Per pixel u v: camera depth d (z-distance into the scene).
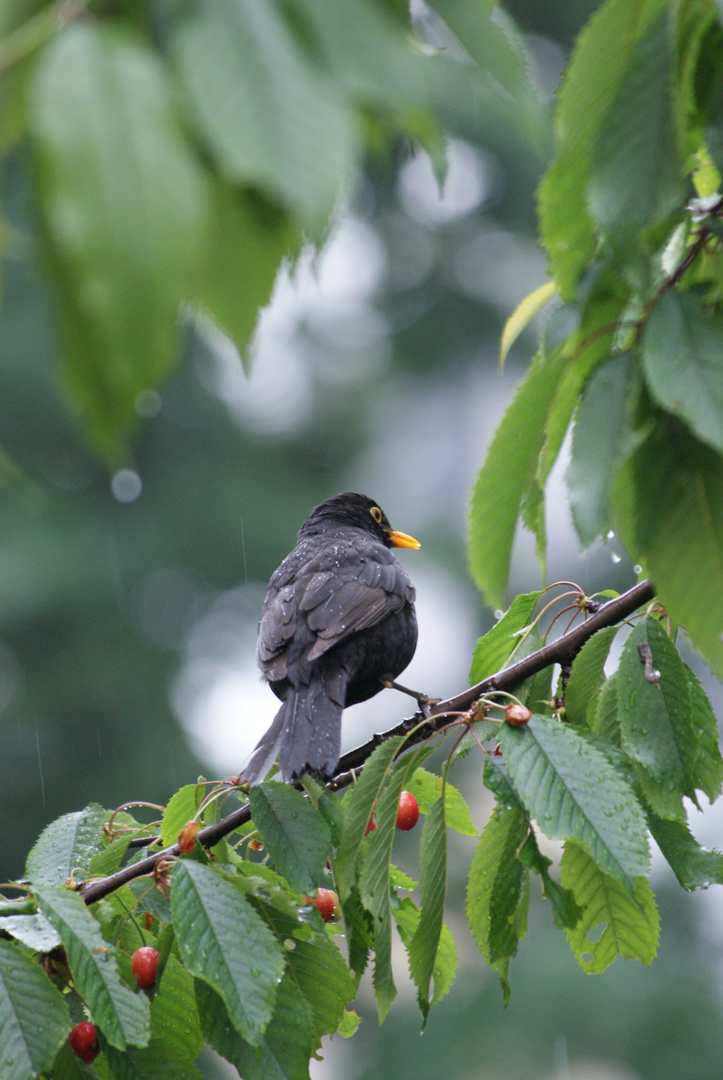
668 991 19.03
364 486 26.80
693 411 2.29
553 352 2.64
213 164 1.45
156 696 23.14
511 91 1.71
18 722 22.44
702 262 3.03
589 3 25.69
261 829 5.16
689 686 4.90
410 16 1.71
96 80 1.38
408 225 27.33
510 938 4.88
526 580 24.12
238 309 1.53
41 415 22.58
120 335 1.29
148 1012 4.32
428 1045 19.00
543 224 2.48
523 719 4.73
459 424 28.39
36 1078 4.12
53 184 1.33
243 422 26.30
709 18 2.40
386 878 4.96
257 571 24.66
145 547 23.80
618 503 2.72
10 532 22.88
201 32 1.45
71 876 5.50
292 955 5.12
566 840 5.12
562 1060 18.23
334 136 1.42
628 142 2.19
